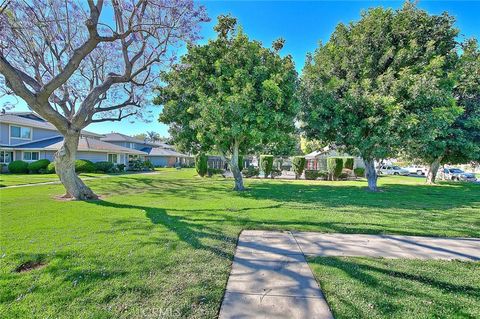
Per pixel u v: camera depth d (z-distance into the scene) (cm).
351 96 1108
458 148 1473
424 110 1073
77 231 504
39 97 755
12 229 512
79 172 2256
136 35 957
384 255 405
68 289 284
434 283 313
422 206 847
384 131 1059
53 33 890
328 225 583
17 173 2106
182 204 838
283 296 278
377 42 1198
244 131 1039
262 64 1097
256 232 525
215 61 1130
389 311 253
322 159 3114
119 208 749
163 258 374
